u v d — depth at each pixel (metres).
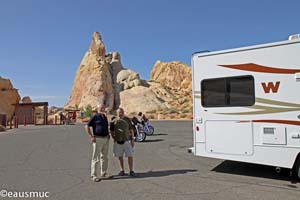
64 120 49.62
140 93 93.12
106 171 8.68
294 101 7.67
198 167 9.91
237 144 8.42
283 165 7.77
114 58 114.12
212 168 9.73
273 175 8.66
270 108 7.97
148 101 89.19
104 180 8.23
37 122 55.44
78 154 13.01
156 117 57.72
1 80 72.94
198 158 11.63
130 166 8.75
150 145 15.87
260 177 8.44
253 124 8.20
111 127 8.75
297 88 7.65
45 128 35.50
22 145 16.61
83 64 109.31
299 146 7.57
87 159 11.66
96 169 8.21
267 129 7.98
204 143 8.99
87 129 8.23
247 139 8.27
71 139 20.12
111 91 95.56
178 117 56.78
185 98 94.69
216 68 8.87
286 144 7.73
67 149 14.71
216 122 8.79
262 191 7.04
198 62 9.20
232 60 8.62
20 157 12.20
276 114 7.88
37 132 27.88
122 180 8.20
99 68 99.50
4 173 9.15
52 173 9.13
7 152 13.72
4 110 68.31
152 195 6.79
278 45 7.96
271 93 7.98
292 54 7.76
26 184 7.81
